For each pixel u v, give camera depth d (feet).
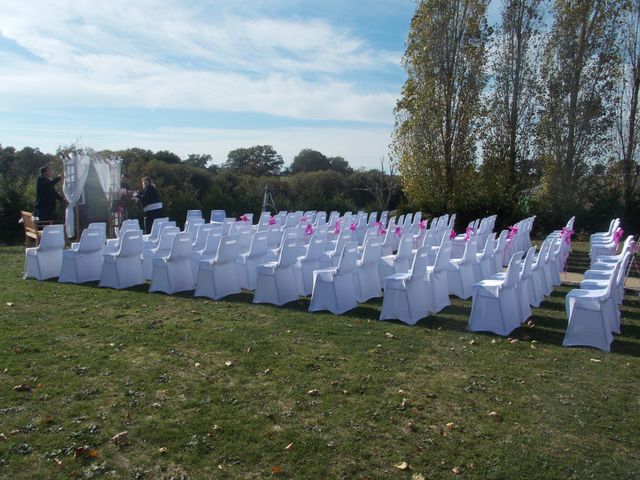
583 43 62.49
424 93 64.18
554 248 30.91
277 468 11.03
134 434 12.32
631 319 23.58
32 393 14.32
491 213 62.80
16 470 10.84
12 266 34.65
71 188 45.06
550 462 11.47
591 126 63.16
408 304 22.29
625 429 13.00
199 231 33.86
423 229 40.93
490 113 65.57
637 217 59.98
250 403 14.01
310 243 27.27
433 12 63.52
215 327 20.89
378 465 11.28
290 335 20.03
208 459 11.39
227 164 138.92
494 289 21.04
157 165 88.53
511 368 16.97
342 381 15.56
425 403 14.26
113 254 28.40
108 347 18.16
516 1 63.67
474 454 11.76
